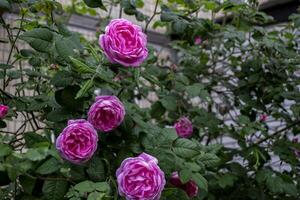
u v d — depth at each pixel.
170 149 0.84
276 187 1.12
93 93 0.89
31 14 1.14
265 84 1.38
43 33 0.80
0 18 0.98
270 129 1.57
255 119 1.39
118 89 1.01
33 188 0.73
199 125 1.31
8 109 0.88
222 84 1.48
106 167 0.79
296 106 1.28
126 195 0.70
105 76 0.79
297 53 1.38
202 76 1.55
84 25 1.93
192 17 1.26
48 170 0.70
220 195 1.25
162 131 0.86
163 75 1.29
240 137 1.28
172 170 0.82
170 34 1.74
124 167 0.72
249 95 1.36
